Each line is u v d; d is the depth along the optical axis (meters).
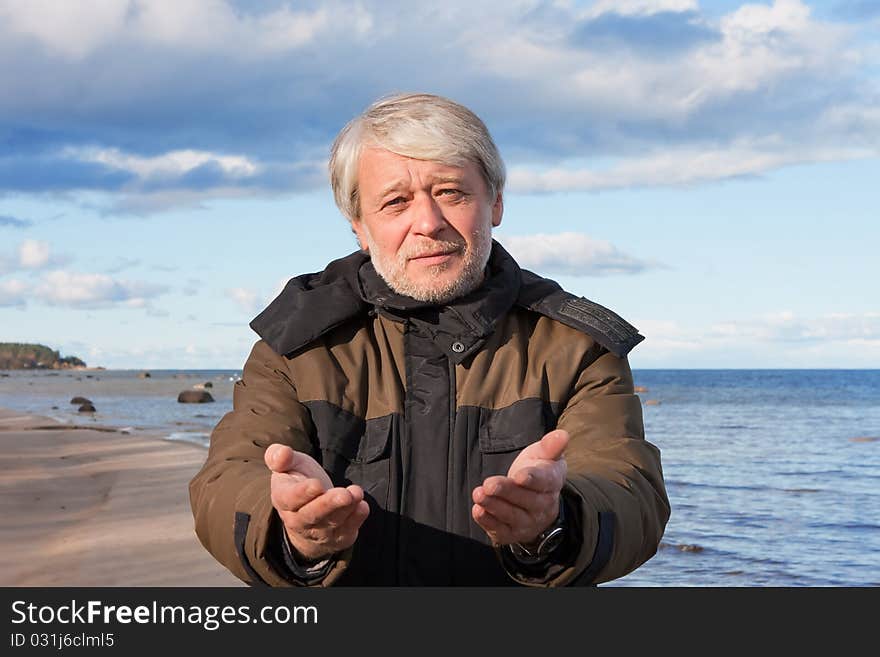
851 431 29.66
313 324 2.04
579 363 2.02
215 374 198.38
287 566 1.64
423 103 2.00
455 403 1.98
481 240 2.01
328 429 1.98
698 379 115.81
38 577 6.90
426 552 1.92
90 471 15.16
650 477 1.93
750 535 10.84
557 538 1.58
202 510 1.90
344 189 2.11
